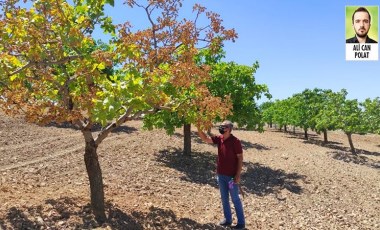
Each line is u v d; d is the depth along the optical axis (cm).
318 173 1928
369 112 3531
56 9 652
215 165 1817
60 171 1350
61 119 677
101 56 650
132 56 662
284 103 4903
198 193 1258
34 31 631
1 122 2272
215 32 796
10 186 992
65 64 782
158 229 768
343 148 3444
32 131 2217
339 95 3269
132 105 602
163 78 646
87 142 759
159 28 777
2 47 661
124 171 1438
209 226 840
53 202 802
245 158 2164
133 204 897
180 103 801
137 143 2116
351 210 1323
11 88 717
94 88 661
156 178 1402
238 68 1859
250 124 1880
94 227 707
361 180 1902
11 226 662
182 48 810
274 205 1260
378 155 3167
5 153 1614
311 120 3844
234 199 841
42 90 736
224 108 806
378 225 1161
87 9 699
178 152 2003
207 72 815
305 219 1127
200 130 816
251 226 946
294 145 3186
